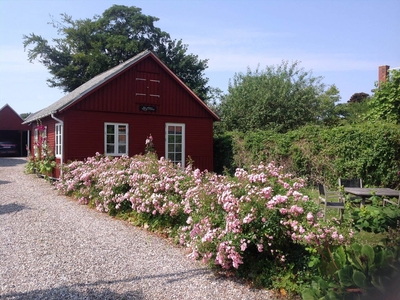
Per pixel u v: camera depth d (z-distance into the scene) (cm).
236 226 418
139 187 700
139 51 2994
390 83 1334
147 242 580
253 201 425
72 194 1038
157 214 656
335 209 837
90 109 1387
